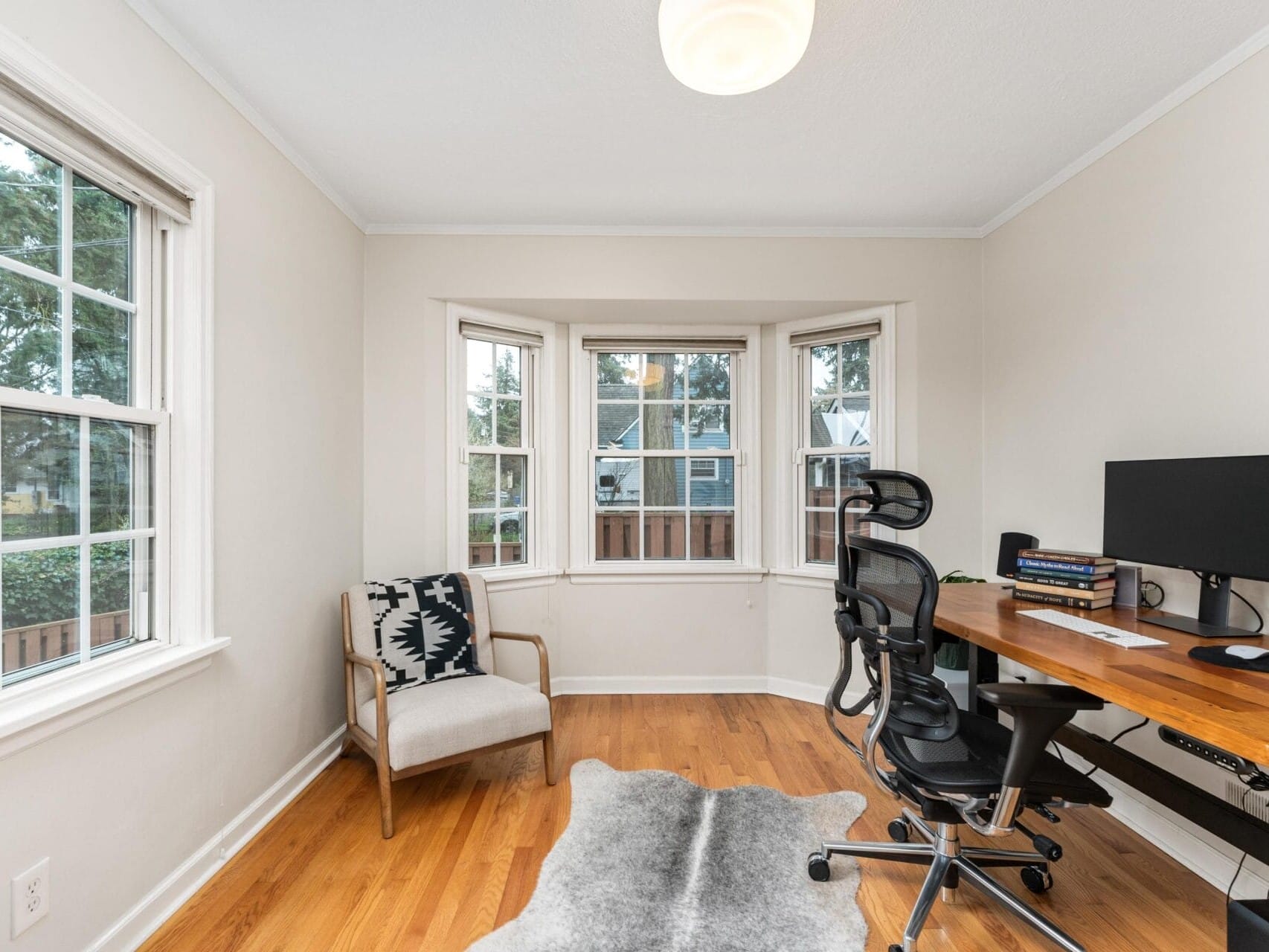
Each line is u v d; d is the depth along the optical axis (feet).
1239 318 6.03
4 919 4.01
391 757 6.80
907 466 10.37
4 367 4.31
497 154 7.98
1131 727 6.94
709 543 11.97
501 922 5.41
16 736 4.03
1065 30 5.75
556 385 11.60
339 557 9.04
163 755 5.44
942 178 8.63
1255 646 5.04
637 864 6.19
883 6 5.42
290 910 5.56
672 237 10.40
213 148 6.23
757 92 6.69
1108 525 6.77
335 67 6.25
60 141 4.50
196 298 5.94
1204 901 5.72
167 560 5.75
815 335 11.31
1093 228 7.89
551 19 5.60
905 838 6.32
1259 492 5.23
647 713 10.50
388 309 10.08
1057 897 5.77
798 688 11.25
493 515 11.14
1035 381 9.02
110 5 4.95
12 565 4.34
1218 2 5.40
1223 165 6.16
